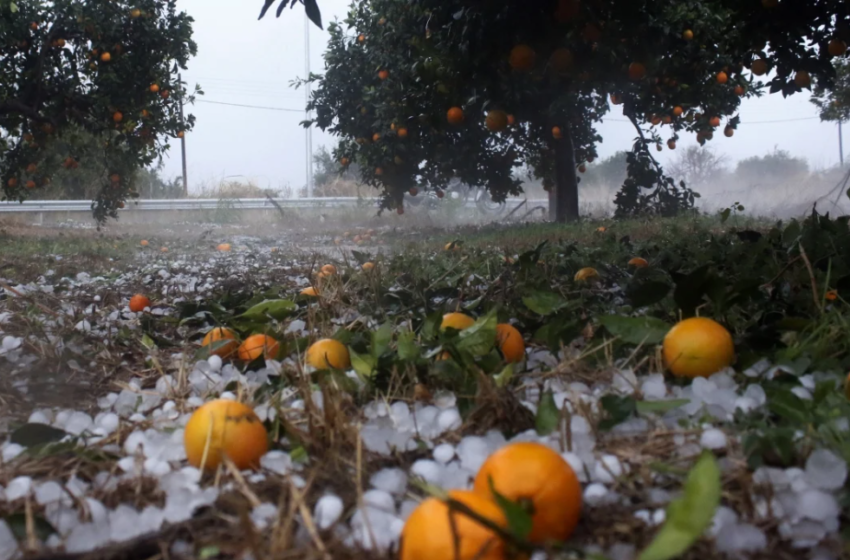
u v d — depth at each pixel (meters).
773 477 1.39
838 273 3.30
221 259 9.24
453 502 1.04
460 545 1.08
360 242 12.45
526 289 3.36
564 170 14.93
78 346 2.98
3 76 12.27
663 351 2.12
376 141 13.93
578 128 15.88
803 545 1.23
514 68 4.55
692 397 1.81
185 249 11.45
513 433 1.71
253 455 1.61
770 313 2.66
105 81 12.45
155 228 19.66
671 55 9.22
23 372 2.67
